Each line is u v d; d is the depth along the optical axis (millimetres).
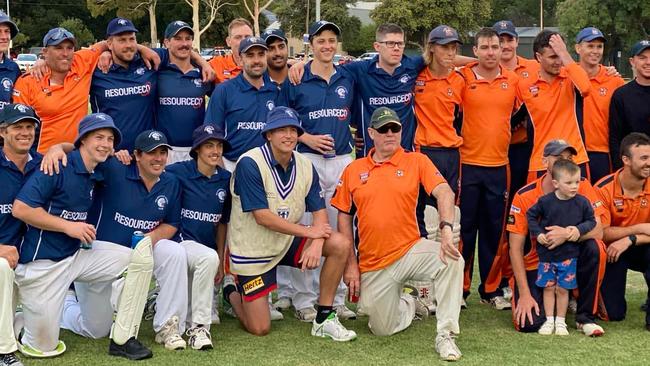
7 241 4934
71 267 5000
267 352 5027
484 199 6391
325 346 5180
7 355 4602
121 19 6344
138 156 5223
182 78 6629
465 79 6289
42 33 63250
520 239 5688
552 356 4910
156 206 5320
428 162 5328
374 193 5246
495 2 78062
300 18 52375
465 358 4883
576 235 5395
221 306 6340
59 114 6266
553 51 6094
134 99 6457
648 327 5531
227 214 5762
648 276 5637
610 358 4859
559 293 5551
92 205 5273
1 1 61719
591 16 39375
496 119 6250
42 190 4812
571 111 6238
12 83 6484
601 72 6703
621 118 6375
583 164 6250
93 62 6430
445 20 44500
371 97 6328
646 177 5652
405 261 5191
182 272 5152
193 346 5094
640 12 38844
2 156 4898
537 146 6273
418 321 5875
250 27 7680
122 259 5172
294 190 5445
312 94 6168
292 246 5500
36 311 4836
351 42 56094
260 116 6188
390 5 45156
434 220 5902
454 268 4969
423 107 6312
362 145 6551
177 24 6516
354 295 5441
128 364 4762
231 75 7707
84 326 5367
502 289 6465
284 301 6371
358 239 5457
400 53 6184
